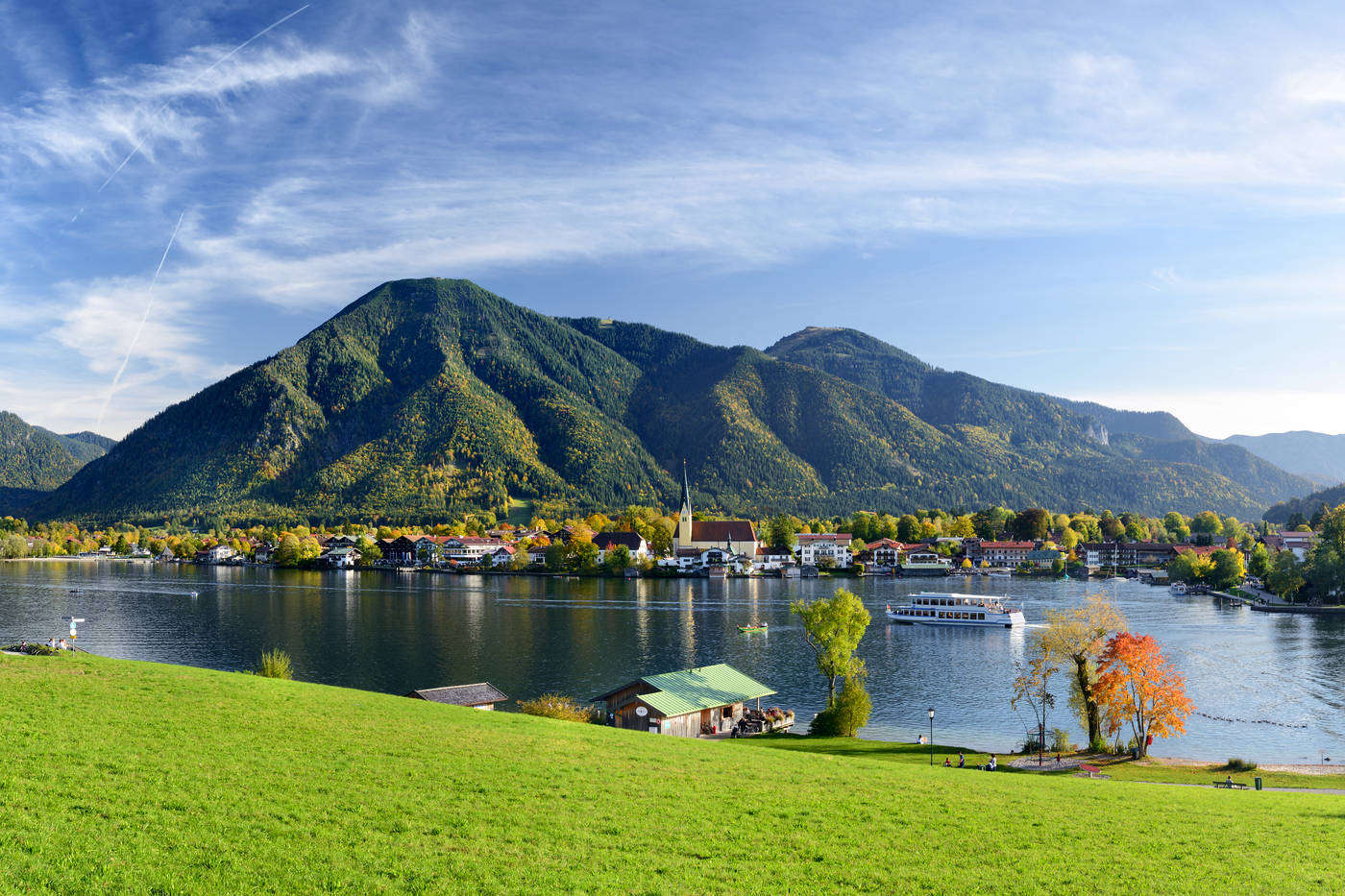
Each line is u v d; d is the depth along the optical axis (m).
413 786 40.62
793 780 48.50
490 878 30.42
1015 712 110.69
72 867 28.12
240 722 49.88
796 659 145.50
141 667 64.38
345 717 54.09
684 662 140.25
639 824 37.91
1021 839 39.47
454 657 142.62
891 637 180.25
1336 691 121.50
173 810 34.50
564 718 83.44
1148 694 84.62
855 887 32.47
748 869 33.53
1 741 41.44
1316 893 33.66
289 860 30.52
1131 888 33.62
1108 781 60.94
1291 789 70.00
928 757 80.69
